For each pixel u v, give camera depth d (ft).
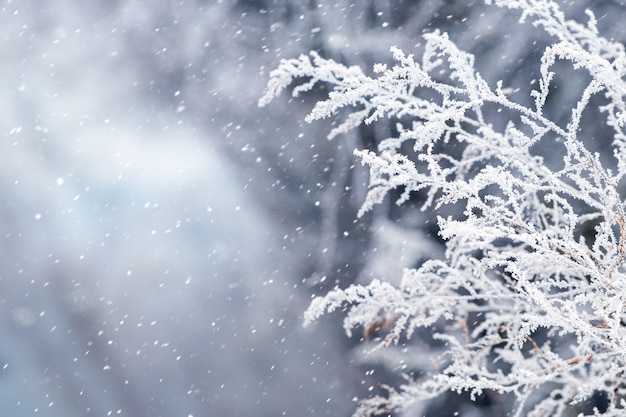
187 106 31.40
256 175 29.22
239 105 27.55
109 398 39.52
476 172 15.60
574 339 14.53
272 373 31.01
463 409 17.33
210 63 28.17
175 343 38.86
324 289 27.32
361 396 22.38
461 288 14.57
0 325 46.26
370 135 21.49
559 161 17.17
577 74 18.75
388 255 19.38
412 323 10.14
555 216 10.31
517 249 10.15
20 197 46.24
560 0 20.26
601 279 7.68
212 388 34.71
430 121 8.15
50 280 46.52
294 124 25.67
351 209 23.25
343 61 23.09
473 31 20.93
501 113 18.01
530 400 15.03
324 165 25.29
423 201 19.53
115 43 33.30
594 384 8.31
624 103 9.52
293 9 25.26
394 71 8.33
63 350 44.06
